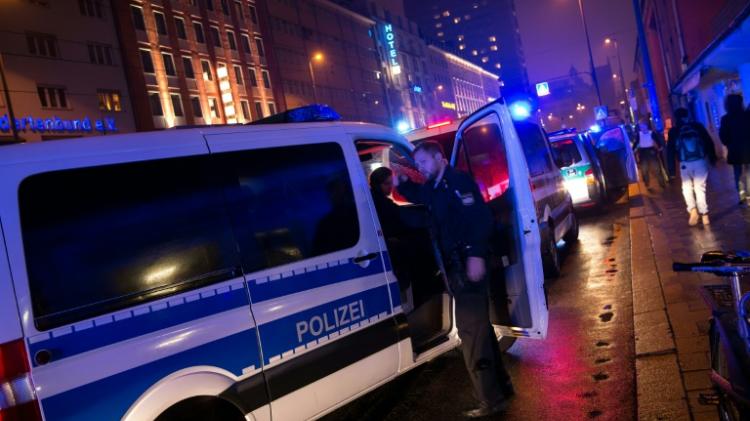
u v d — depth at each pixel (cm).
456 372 466
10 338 234
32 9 3025
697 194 794
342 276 350
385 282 375
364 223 377
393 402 430
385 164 573
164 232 285
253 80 4869
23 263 245
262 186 331
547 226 703
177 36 4053
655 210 1051
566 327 523
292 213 338
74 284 254
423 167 377
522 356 471
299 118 392
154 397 262
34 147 264
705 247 669
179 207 294
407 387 454
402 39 8394
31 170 257
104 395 250
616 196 1429
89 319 253
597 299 592
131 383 257
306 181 354
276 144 348
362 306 356
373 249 375
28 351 237
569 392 388
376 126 439
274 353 306
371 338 356
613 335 478
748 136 824
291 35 5541
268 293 312
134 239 275
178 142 305
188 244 290
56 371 241
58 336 245
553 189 786
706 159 783
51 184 261
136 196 282
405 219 455
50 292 248
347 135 398
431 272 458
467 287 369
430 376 468
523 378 425
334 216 361
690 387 351
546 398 384
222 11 4597
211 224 302
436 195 377
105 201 272
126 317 263
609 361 426
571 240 939
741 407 225
